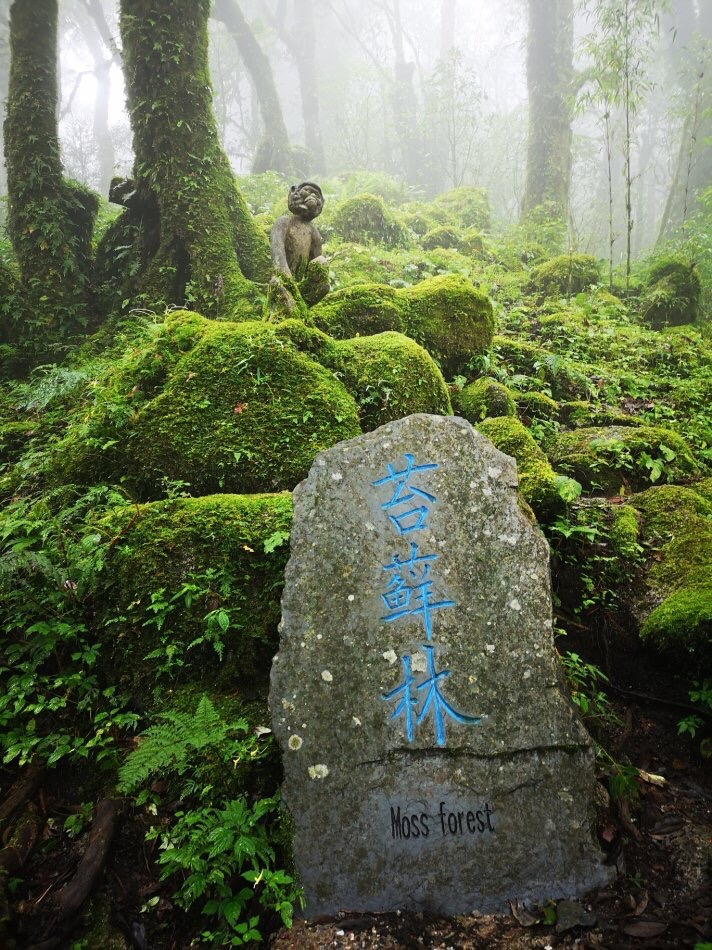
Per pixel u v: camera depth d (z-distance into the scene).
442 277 6.18
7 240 9.76
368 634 2.65
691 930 2.29
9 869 2.51
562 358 6.31
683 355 6.98
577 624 3.52
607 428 5.09
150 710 3.10
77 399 5.38
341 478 2.86
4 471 4.84
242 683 3.18
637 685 3.31
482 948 2.28
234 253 7.07
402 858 2.43
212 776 2.72
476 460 2.87
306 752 2.52
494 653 2.62
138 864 2.59
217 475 4.02
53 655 3.26
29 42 7.46
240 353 4.39
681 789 2.84
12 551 3.25
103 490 3.91
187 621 3.27
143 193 7.34
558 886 2.42
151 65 7.09
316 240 6.09
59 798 2.85
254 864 2.38
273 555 3.40
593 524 3.90
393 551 2.76
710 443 5.32
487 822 2.46
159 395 4.33
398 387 4.60
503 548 2.75
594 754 2.62
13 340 6.90
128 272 7.43
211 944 2.32
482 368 5.77
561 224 12.64
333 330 5.43
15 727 2.99
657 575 3.60
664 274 9.16
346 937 2.31
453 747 2.52
